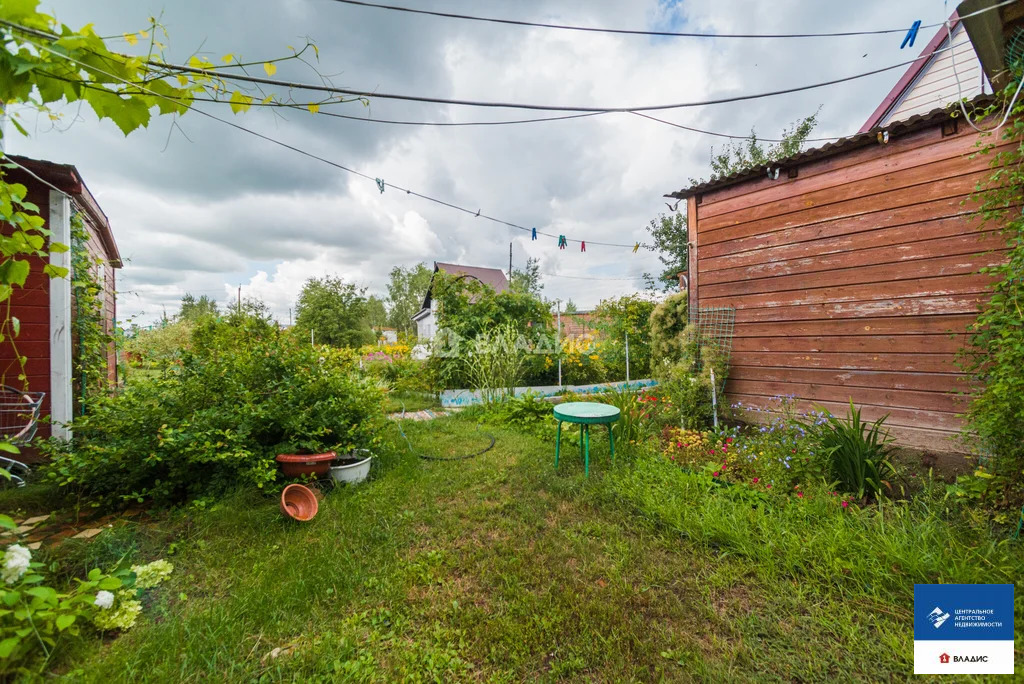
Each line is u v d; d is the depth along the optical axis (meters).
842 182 3.61
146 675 1.40
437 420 5.69
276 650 1.55
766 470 2.84
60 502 2.72
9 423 3.50
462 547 2.29
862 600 1.82
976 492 2.35
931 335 3.13
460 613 1.75
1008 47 2.77
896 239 3.31
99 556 1.98
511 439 4.65
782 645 1.60
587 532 2.47
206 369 3.19
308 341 4.02
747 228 4.25
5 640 1.29
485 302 8.87
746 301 4.27
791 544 2.11
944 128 3.09
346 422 3.45
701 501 2.64
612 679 1.44
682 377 4.39
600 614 1.74
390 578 1.99
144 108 1.45
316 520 2.59
